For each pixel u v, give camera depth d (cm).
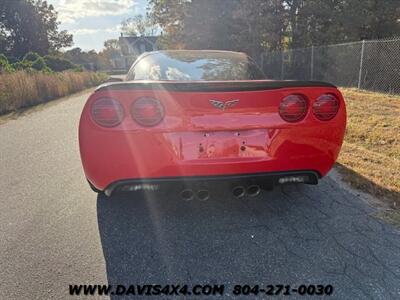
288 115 229
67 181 350
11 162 424
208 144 225
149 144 218
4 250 220
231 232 238
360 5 1520
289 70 1585
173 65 314
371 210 267
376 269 195
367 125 541
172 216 263
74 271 197
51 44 5072
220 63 323
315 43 1705
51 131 643
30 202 297
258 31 1872
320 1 1659
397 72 1021
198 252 214
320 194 299
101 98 213
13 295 177
